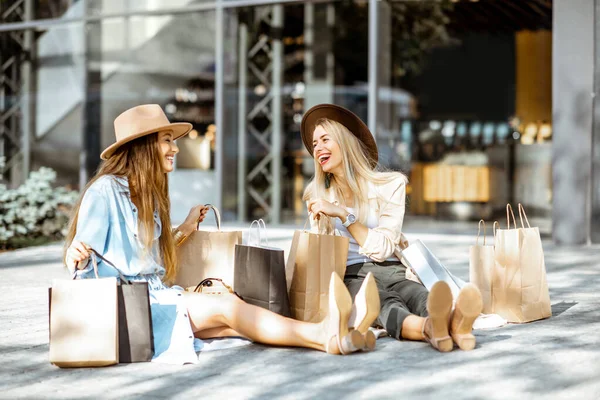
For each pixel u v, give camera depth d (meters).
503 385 3.60
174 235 4.82
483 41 15.99
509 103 16.09
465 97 16.17
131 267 4.39
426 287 4.71
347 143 5.00
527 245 5.09
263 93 12.67
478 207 13.95
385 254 4.79
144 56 13.14
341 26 12.26
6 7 13.91
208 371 3.96
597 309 5.64
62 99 13.73
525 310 5.05
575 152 10.31
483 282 5.17
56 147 13.80
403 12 12.92
